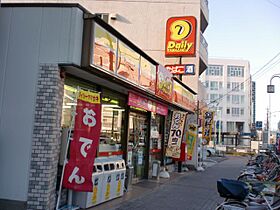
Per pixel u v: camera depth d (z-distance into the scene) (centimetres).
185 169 1703
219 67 7619
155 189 1076
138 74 943
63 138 707
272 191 736
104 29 730
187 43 1619
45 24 682
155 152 1403
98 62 706
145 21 1908
